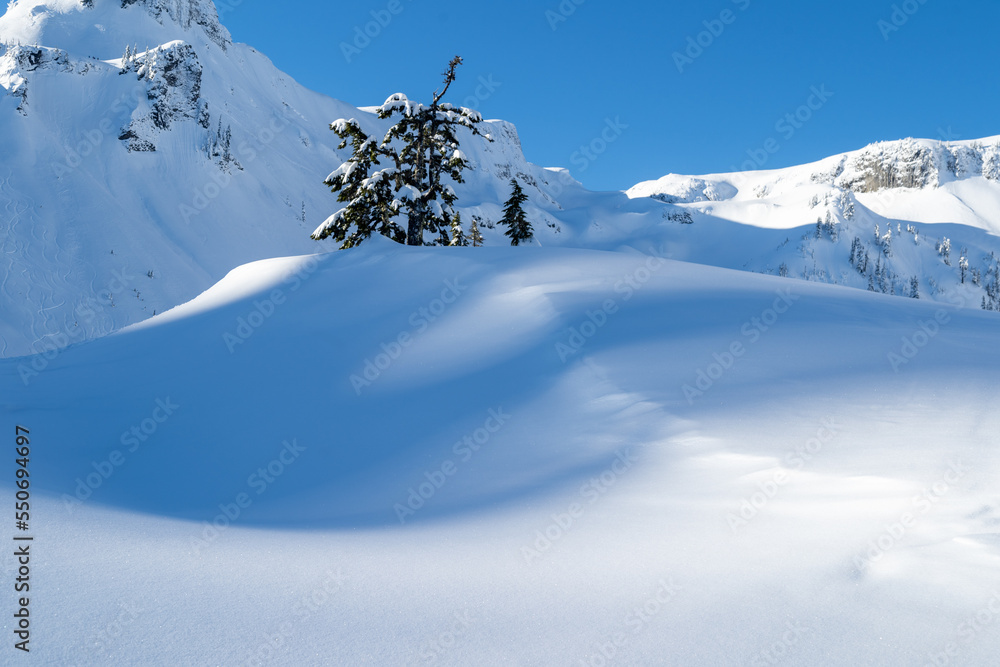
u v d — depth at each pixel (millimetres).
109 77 182625
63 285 105188
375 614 2395
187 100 193375
